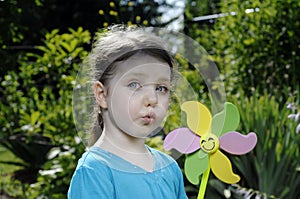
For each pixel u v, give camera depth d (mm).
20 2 4840
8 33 4758
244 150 1750
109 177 1473
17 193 4359
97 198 1438
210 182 3779
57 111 4137
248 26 5070
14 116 4441
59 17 10359
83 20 10148
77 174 1480
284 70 4887
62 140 4094
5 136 4480
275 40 4980
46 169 4191
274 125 3781
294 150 3742
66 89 4270
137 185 1488
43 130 4270
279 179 3707
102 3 9977
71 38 4484
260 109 3857
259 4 5039
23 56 4781
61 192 4020
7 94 4492
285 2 5023
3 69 4652
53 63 4445
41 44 7605
